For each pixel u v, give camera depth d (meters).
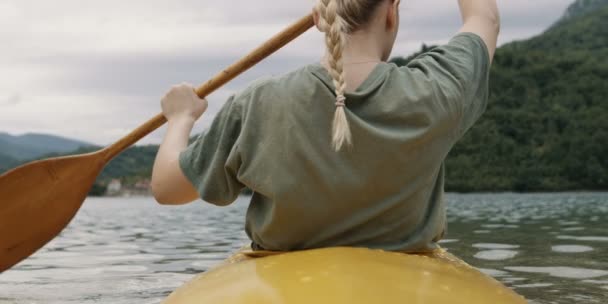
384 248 1.51
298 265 1.37
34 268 4.41
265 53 1.80
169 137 1.69
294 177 1.43
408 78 1.44
